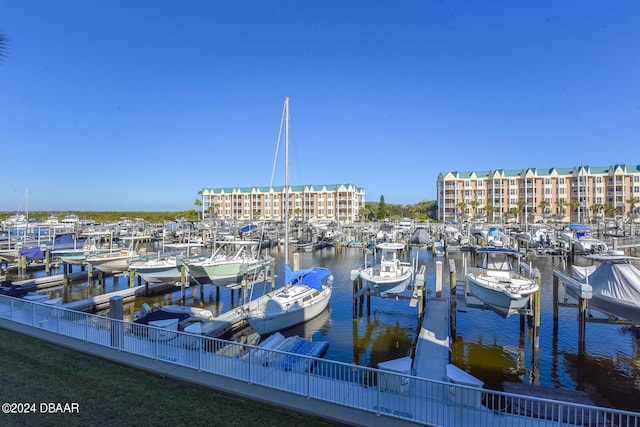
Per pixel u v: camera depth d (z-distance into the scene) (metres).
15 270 42.03
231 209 144.88
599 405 14.38
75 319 14.19
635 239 62.47
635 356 18.62
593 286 18.84
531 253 56.09
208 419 8.52
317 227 75.19
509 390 12.62
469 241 65.06
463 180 121.06
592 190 105.50
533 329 19.39
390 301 29.31
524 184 113.31
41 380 10.35
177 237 77.19
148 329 12.59
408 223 80.88
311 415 8.80
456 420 9.00
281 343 17.58
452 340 20.50
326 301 25.36
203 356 11.45
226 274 28.22
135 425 8.21
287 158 29.30
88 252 39.09
